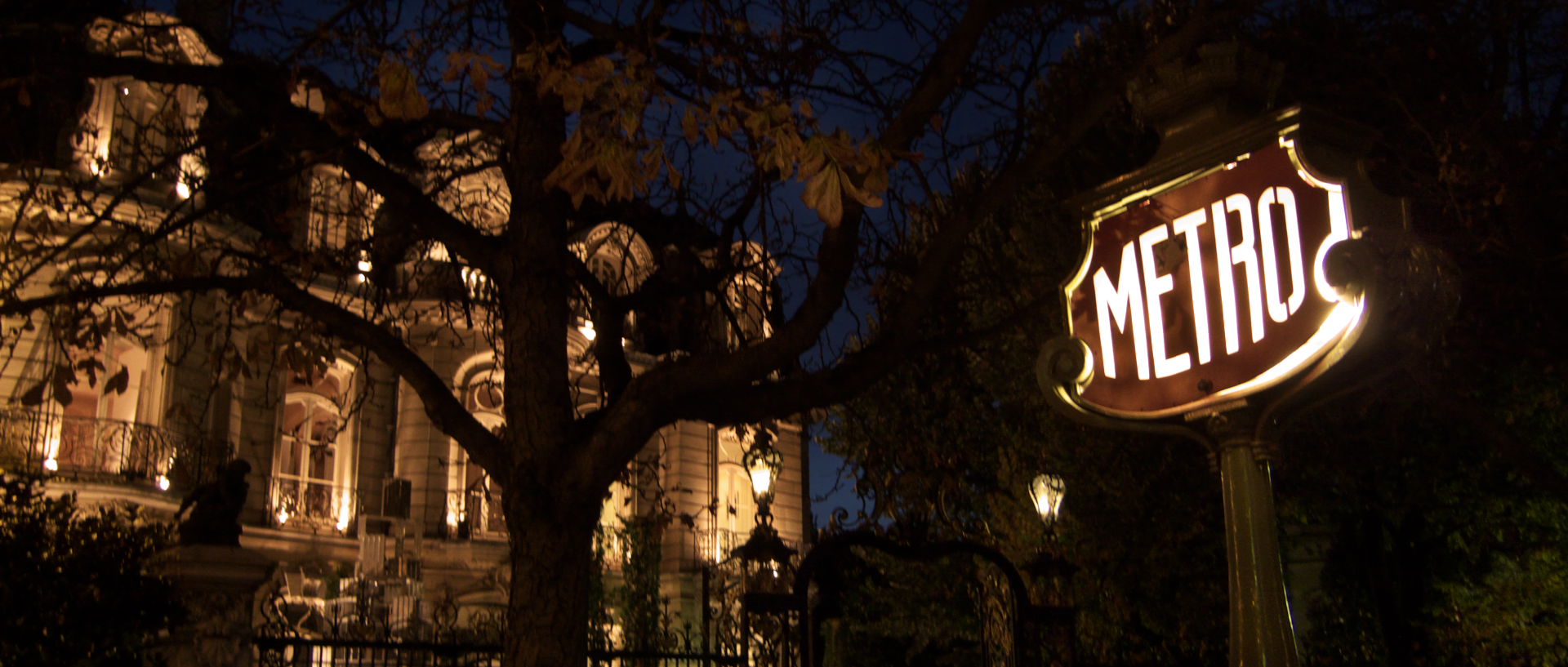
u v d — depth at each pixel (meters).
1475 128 9.50
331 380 20.83
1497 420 10.41
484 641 10.73
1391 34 10.45
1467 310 9.93
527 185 5.75
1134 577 12.97
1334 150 2.81
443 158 7.66
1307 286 2.72
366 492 20.70
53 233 6.48
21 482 8.20
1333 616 13.90
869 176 4.52
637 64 5.08
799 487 28.12
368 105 6.05
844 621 15.38
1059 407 3.23
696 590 23.72
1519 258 9.54
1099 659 12.94
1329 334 2.65
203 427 17.44
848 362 5.43
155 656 7.77
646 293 6.78
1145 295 3.10
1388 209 2.74
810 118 4.86
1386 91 10.25
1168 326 3.03
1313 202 2.75
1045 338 9.18
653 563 14.84
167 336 17.14
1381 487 12.04
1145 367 3.07
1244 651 2.74
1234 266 2.89
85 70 5.66
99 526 7.96
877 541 7.21
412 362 5.57
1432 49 9.96
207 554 8.48
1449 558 12.84
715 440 25.75
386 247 7.70
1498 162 9.50
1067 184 12.14
